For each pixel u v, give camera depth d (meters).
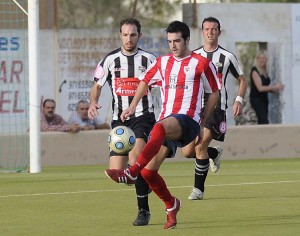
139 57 25.45
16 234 19.88
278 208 24.00
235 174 35.91
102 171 39.34
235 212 23.28
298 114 53.06
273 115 52.62
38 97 37.97
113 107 25.64
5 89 47.44
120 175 19.22
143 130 25.00
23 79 47.59
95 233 19.88
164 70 21.55
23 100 47.56
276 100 52.66
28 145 44.69
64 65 48.91
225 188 29.58
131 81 25.42
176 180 32.97
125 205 25.03
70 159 44.78
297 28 52.88
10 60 47.53
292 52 52.81
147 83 21.88
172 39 21.31
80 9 68.06
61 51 48.88
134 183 20.50
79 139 44.88
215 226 20.80
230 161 45.84
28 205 25.23
